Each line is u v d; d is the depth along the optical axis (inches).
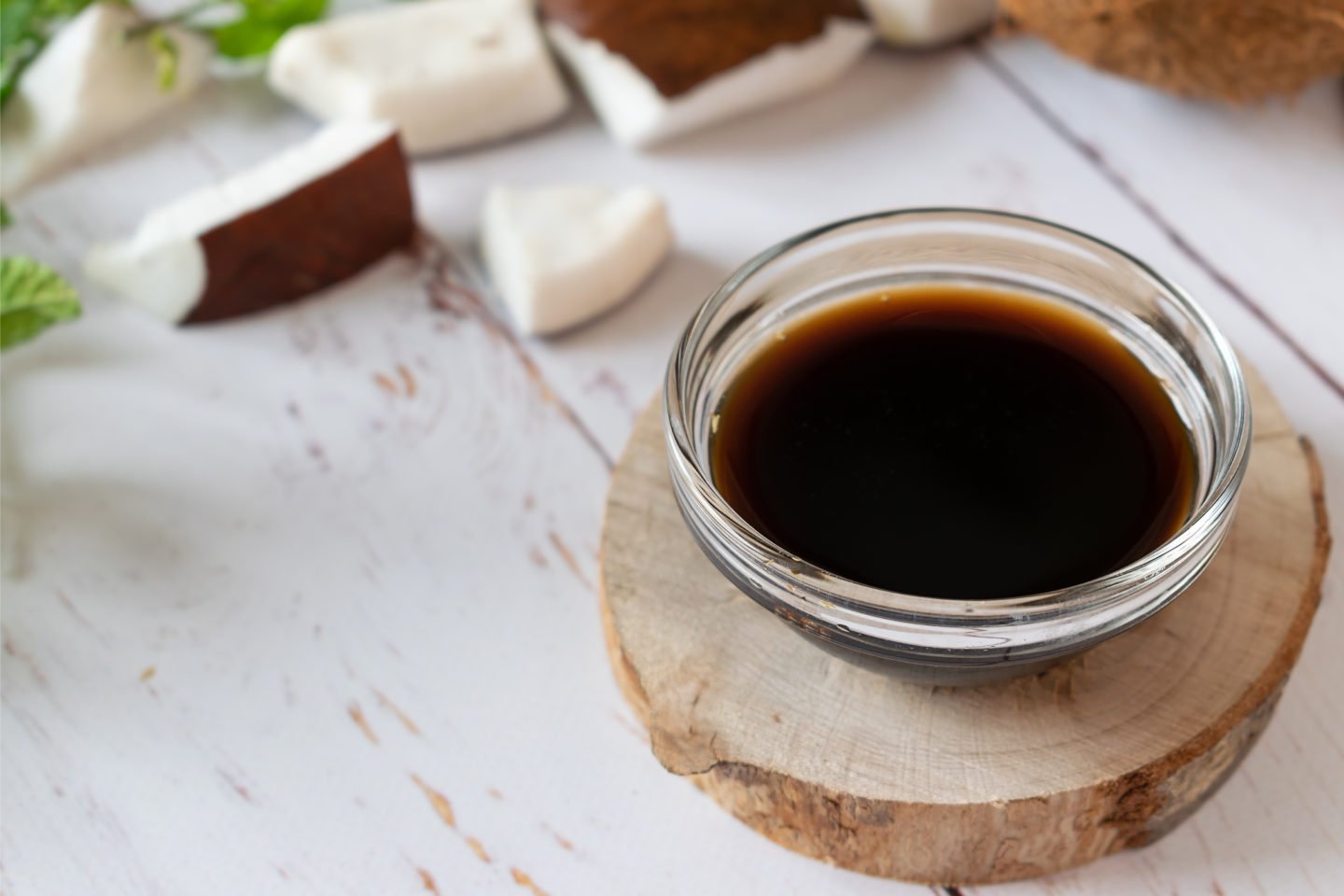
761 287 12.9
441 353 15.5
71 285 16.0
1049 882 12.6
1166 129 16.6
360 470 14.7
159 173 16.9
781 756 12.2
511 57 16.6
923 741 12.3
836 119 16.9
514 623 13.9
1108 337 12.9
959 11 17.1
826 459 12.4
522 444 14.8
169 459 14.9
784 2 16.7
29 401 15.2
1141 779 12.0
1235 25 14.9
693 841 12.8
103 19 17.0
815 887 12.6
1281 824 12.6
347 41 16.9
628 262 15.5
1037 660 11.7
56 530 14.5
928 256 13.2
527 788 13.1
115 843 12.9
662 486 13.5
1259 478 13.2
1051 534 12.0
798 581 11.5
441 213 16.4
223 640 13.9
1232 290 15.3
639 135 16.5
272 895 12.7
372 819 13.0
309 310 15.8
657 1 16.6
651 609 12.9
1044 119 16.8
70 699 13.6
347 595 14.0
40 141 16.9
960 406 12.6
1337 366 14.7
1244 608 12.6
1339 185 16.0
